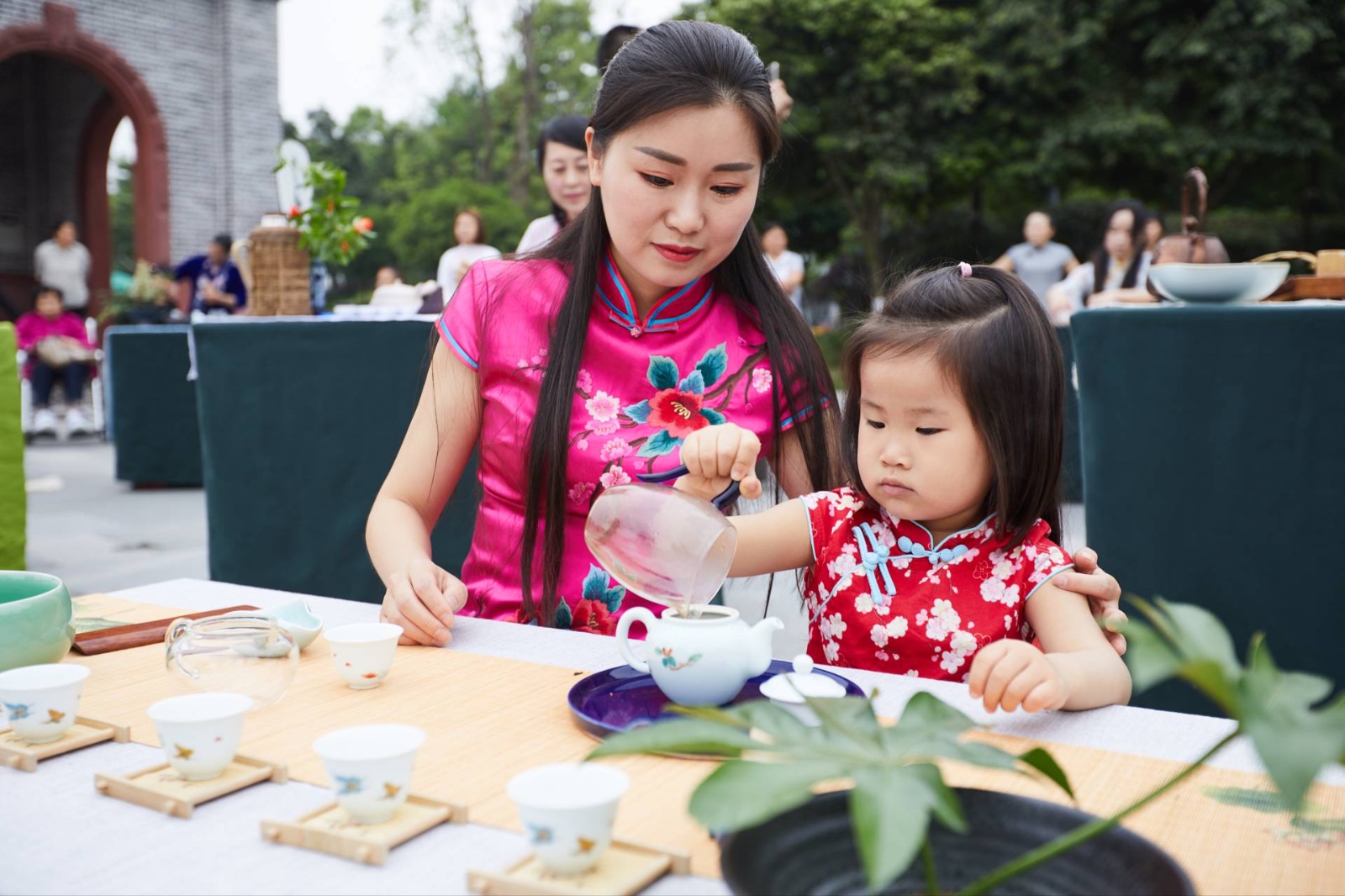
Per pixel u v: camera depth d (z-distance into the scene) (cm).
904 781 37
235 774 70
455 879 56
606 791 58
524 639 109
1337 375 166
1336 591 170
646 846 57
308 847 60
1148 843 50
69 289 974
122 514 511
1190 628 37
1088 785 68
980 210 1709
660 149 116
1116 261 554
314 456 292
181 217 1125
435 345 145
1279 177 1548
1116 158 1410
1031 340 111
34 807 66
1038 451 112
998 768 40
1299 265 207
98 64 1056
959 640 115
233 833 62
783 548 127
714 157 116
